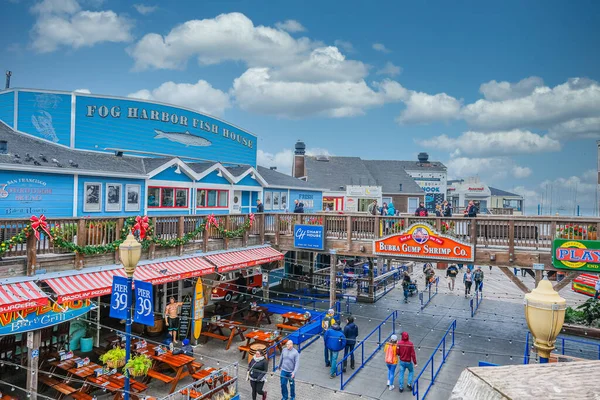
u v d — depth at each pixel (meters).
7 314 10.57
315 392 13.11
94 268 13.27
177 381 12.56
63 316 11.91
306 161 52.81
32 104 22.05
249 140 32.91
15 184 15.43
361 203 44.97
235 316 20.22
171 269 15.23
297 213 20.98
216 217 18.38
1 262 11.16
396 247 18.00
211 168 23.92
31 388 11.21
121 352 12.73
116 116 24.03
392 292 27.14
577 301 25.50
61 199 16.84
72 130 22.55
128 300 9.64
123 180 19.17
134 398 11.35
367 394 12.95
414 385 13.05
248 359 15.19
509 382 1.77
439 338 18.05
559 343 17.53
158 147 25.84
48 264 12.16
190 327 16.81
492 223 16.69
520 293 27.45
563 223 15.21
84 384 11.59
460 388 1.88
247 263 18.27
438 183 59.09
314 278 27.94
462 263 16.73
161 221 16.03
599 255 14.28
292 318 18.19
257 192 28.09
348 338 14.66
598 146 32.81
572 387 1.71
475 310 22.78
